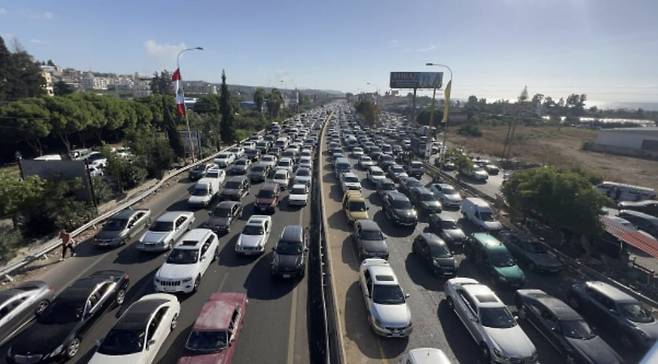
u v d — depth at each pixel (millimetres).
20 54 73188
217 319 10828
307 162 37906
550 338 12438
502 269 16719
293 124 87000
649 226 25078
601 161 54312
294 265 15477
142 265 16688
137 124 56000
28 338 10414
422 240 18750
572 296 15102
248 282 15430
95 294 12164
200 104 77312
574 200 19281
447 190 29859
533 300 13641
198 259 15172
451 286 14586
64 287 14680
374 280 13906
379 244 18391
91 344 11414
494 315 12359
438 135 83250
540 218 22547
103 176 27500
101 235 18062
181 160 39562
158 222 18906
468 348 12242
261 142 49500
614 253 19031
